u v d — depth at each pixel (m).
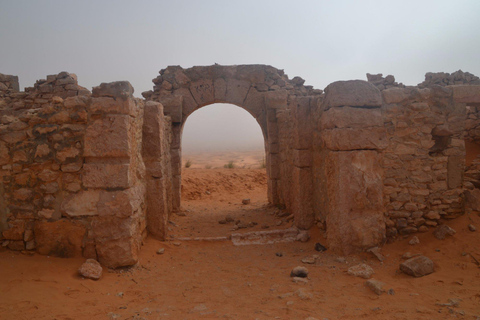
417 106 5.16
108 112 4.44
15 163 4.50
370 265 4.67
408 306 3.32
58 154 4.46
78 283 3.86
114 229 4.46
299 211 6.41
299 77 9.91
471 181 5.74
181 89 9.30
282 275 4.46
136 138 5.21
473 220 5.18
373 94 5.04
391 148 5.21
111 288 3.93
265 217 8.10
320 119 5.88
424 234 5.20
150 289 4.00
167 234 6.46
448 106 5.28
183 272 4.68
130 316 3.17
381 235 5.05
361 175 5.00
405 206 5.24
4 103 9.03
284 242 6.12
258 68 9.49
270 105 8.71
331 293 3.76
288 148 7.52
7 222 4.51
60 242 4.46
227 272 4.69
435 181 5.29
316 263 4.89
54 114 4.46
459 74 9.53
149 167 5.90
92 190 4.46
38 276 3.87
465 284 3.79
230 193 12.29
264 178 13.84
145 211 5.75
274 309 3.34
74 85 9.13
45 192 4.49
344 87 5.00
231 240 6.29
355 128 4.99
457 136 5.34
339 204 5.05
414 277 4.13
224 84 9.42
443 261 4.46
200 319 3.11
